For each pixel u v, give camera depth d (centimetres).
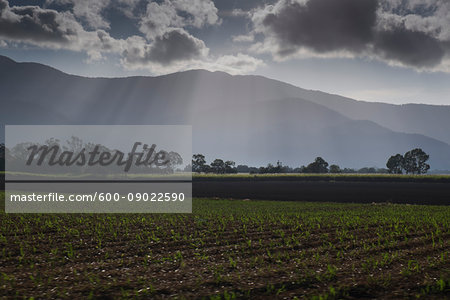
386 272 1324
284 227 2522
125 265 1480
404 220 2870
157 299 1084
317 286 1189
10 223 2656
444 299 1053
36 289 1162
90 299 1073
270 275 1313
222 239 2064
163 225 2586
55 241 1975
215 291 1151
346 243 1905
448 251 1647
